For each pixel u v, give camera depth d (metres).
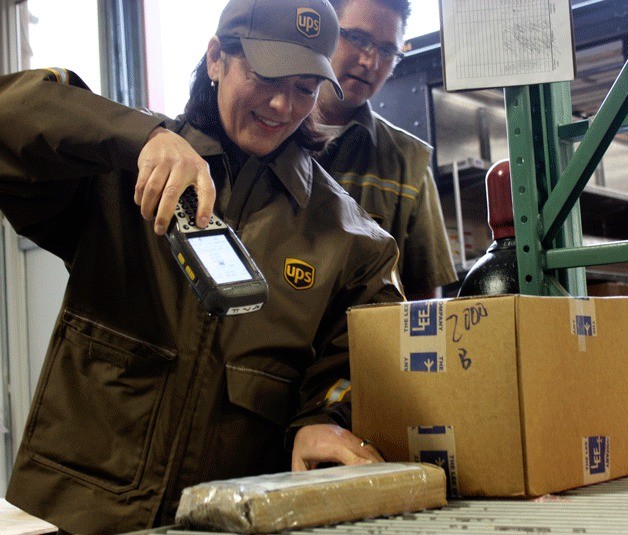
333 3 1.85
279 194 1.33
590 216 2.79
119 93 3.09
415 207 1.94
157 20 3.08
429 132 2.37
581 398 1.00
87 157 1.11
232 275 1.00
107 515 1.17
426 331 0.97
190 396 1.21
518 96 1.19
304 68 1.21
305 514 0.74
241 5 1.26
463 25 1.18
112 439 1.20
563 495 0.94
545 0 1.17
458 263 2.34
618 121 1.14
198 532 0.73
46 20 3.48
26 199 1.16
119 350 1.21
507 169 1.35
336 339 1.28
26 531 1.42
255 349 1.22
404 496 0.83
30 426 1.23
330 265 1.28
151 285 1.23
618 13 2.12
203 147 1.30
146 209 1.05
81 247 1.24
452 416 0.94
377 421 1.00
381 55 1.87
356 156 1.92
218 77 1.30
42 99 1.10
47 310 3.45
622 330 1.09
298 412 1.22
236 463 1.23
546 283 1.20
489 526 0.74
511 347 0.91
